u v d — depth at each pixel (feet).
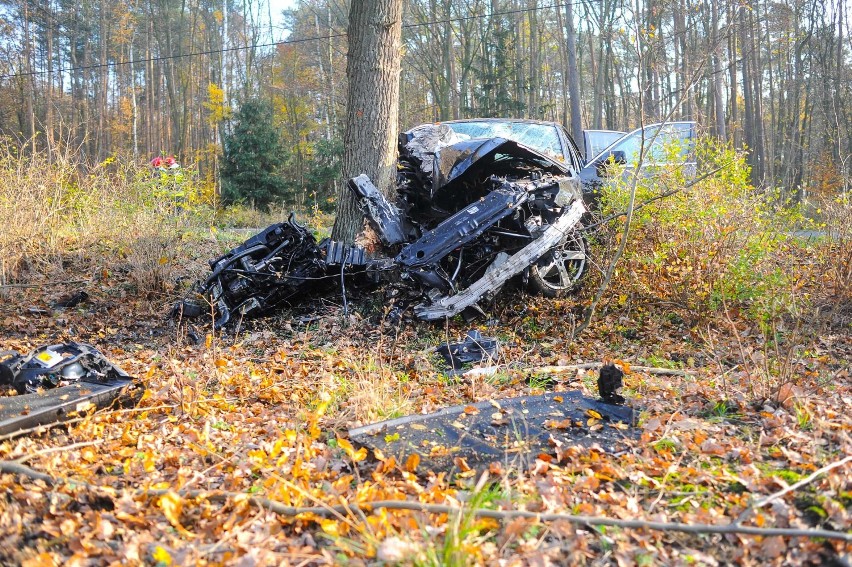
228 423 15.26
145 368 20.06
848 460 10.77
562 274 26.91
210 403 16.47
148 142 147.74
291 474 11.85
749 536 9.30
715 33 40.65
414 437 13.17
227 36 172.35
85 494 10.75
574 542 9.28
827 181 79.51
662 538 9.56
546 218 25.22
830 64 102.37
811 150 107.55
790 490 10.44
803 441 12.28
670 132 29.66
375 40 31.45
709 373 18.22
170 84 149.48
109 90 169.68
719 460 12.05
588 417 14.02
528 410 14.39
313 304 27.25
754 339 21.47
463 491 10.85
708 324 21.66
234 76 173.06
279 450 11.85
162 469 12.53
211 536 9.90
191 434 13.94
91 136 138.82
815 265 26.68
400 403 15.55
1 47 127.13
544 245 24.58
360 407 15.10
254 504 10.52
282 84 138.10
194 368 19.86
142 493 10.97
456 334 23.36
